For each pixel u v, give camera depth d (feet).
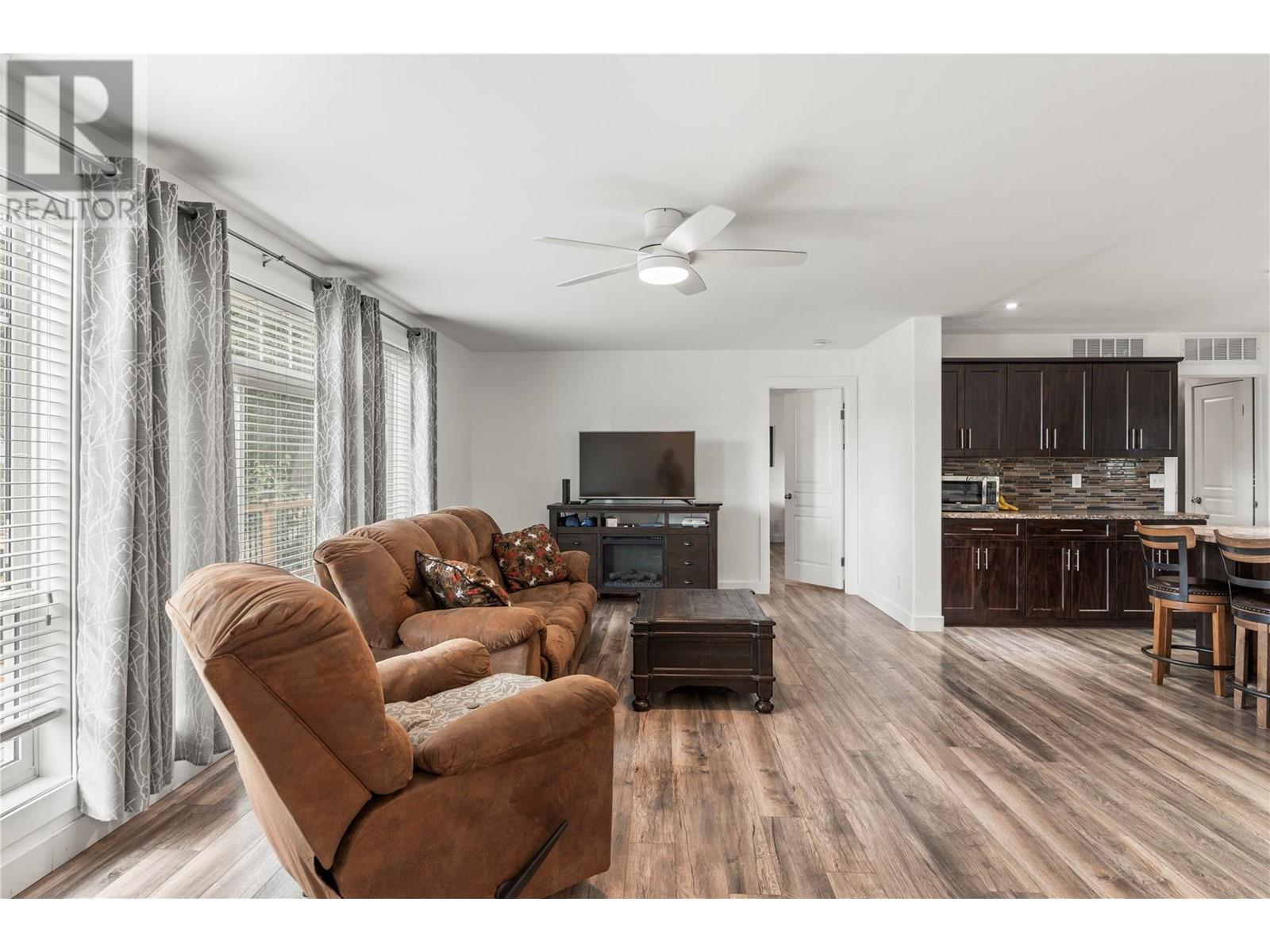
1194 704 11.73
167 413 7.81
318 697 4.54
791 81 6.48
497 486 22.76
